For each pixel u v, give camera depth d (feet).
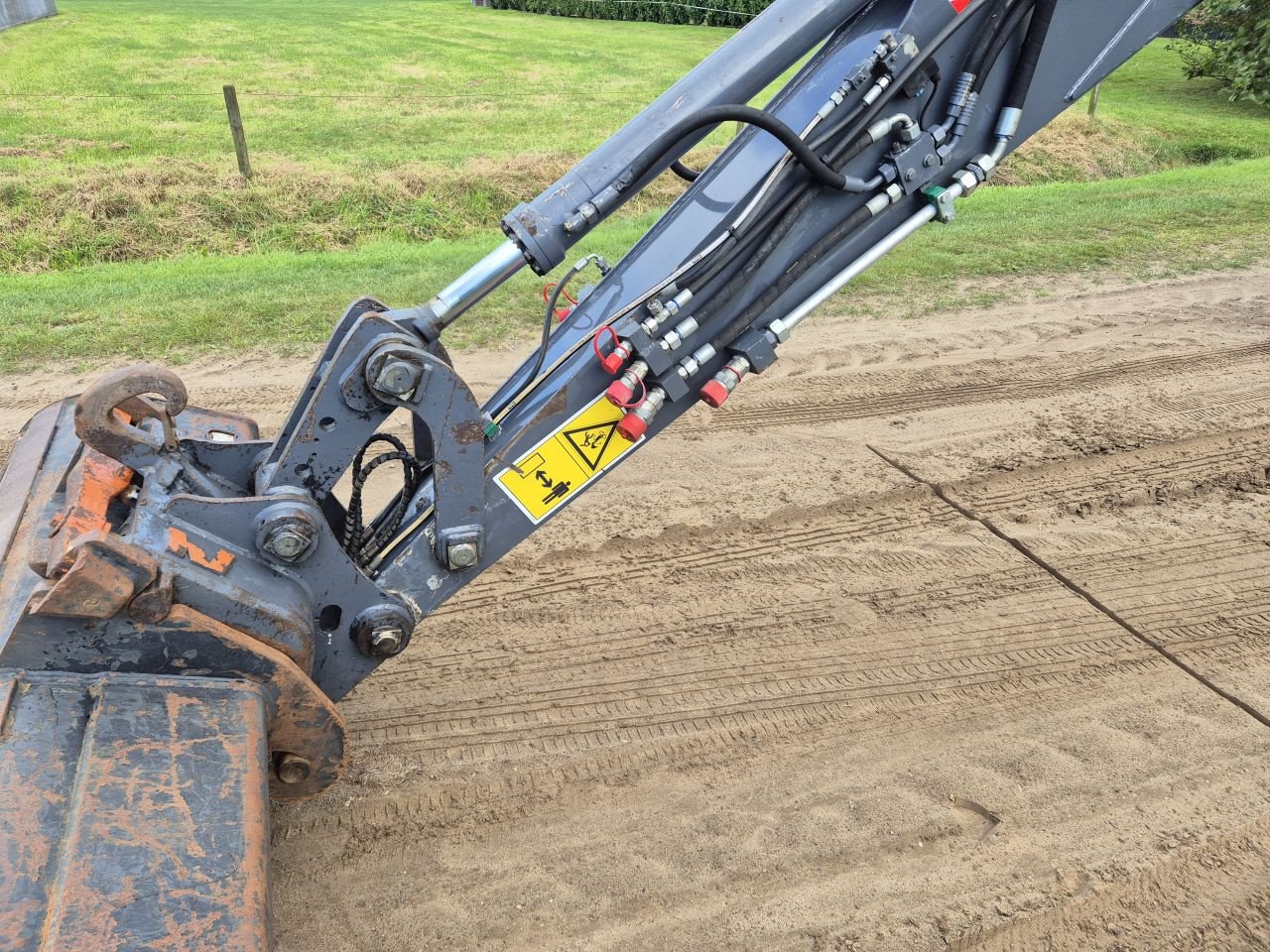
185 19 99.66
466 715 11.64
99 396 8.25
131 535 7.69
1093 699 12.14
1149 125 55.52
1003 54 9.70
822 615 13.52
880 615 13.56
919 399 19.62
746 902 9.45
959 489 16.55
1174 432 18.40
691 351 9.47
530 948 8.94
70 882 5.90
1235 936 9.24
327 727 8.11
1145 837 10.24
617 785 10.77
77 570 6.99
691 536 15.14
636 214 38.22
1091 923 9.34
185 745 6.91
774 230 9.17
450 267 27.27
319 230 35.78
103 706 7.00
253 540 8.27
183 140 45.39
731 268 9.18
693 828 10.26
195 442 9.87
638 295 9.32
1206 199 33.96
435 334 9.05
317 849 9.86
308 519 8.27
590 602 13.65
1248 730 11.69
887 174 9.45
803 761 11.16
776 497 16.16
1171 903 9.55
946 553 14.88
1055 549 14.99
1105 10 9.80
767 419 18.72
